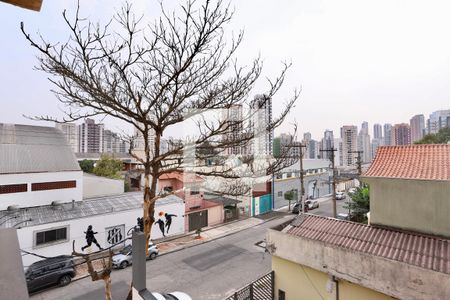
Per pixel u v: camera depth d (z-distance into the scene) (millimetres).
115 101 4023
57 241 14070
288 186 31328
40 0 1657
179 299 4449
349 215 19547
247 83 4691
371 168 9445
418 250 7117
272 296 9648
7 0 1611
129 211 16953
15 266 2367
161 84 4270
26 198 15133
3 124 17453
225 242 18422
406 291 6473
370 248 7668
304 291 8945
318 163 39531
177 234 19812
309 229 9477
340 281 8023
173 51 4000
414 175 8227
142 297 3283
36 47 3514
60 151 17828
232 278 12820
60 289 11672
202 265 14398
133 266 3500
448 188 7367
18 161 15648
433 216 7605
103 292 11430
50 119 4309
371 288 7090
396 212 8312
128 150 5039
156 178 5105
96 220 15562
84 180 20562
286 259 9242
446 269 6250
